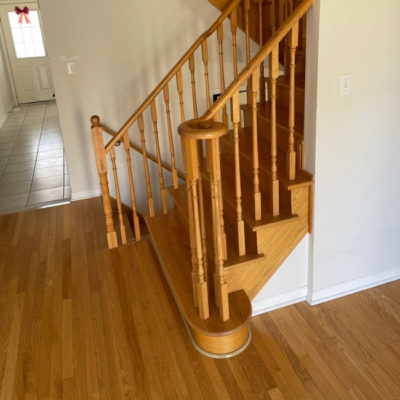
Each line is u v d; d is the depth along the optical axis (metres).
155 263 3.04
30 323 2.54
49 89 8.75
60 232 3.55
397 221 2.65
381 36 2.15
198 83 4.14
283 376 2.12
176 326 2.46
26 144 6.20
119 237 3.38
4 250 3.33
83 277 2.93
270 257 2.46
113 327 2.47
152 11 3.79
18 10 7.91
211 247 2.50
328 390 2.04
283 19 3.32
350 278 2.69
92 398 2.05
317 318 2.52
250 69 2.04
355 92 2.22
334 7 2.02
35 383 2.14
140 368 2.20
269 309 2.61
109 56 3.82
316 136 2.25
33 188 4.64
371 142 2.37
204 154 4.00
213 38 4.00
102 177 3.02
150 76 3.98
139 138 4.13
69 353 2.31
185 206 2.97
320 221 2.45
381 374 2.11
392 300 2.64
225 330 2.16
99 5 3.66
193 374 2.16
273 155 2.30
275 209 2.41
